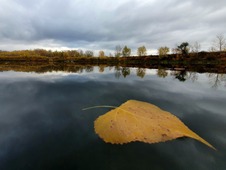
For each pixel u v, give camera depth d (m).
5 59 77.25
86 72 17.05
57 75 13.14
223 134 2.30
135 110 2.57
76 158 1.81
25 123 2.88
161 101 4.45
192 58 51.34
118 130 2.13
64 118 3.10
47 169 1.66
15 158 1.85
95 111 3.48
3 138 2.32
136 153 1.84
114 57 76.94
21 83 8.21
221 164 1.62
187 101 4.48
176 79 10.77
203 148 1.90
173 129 2.11
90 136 2.32
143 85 7.64
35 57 79.44
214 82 9.53
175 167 1.60
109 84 7.93
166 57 60.72
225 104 4.15
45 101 4.47
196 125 2.66
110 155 1.83
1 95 5.30
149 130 2.09
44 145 2.11
